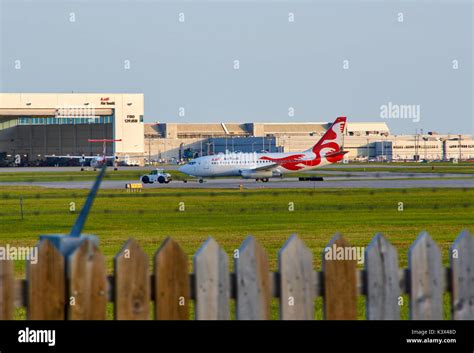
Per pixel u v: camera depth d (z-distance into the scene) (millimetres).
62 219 167000
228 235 128875
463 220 156625
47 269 31359
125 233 134750
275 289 33844
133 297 32375
